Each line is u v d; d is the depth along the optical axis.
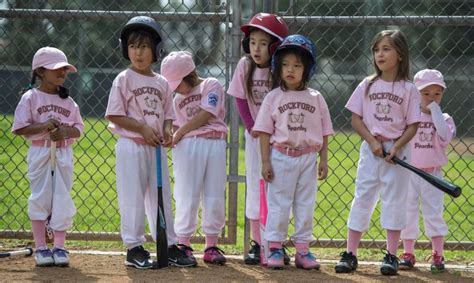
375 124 9.59
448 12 17.97
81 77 19.17
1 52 15.52
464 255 11.30
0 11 10.41
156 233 9.53
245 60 10.02
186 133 9.91
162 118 9.67
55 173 9.57
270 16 9.80
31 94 9.65
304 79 9.55
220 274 9.27
